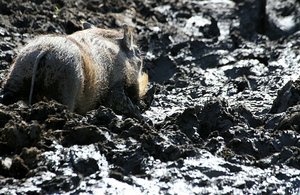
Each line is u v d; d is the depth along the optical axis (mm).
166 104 37312
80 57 29672
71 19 47125
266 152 27453
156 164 24766
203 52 48062
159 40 48625
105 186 22953
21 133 25312
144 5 55312
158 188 23328
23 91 28938
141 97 36562
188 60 46031
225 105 30922
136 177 23969
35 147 24875
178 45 47906
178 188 23453
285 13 59031
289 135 28000
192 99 38562
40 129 25516
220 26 56469
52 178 23203
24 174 23828
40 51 28656
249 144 27250
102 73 32469
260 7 59281
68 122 26469
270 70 42938
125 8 53562
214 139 27344
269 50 49312
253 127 31172
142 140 25812
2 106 27844
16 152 25047
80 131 25859
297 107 31203
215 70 43875
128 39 35531
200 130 29516
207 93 39344
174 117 30938
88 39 33219
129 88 34969
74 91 29219
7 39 41625
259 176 24875
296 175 25219
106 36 34938
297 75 40750
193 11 57875
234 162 25875
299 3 59906
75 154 24375
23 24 44594
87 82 30422
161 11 56312
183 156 25453
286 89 33562
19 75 28781
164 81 42188
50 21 45875
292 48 48188
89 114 29047
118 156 24734
